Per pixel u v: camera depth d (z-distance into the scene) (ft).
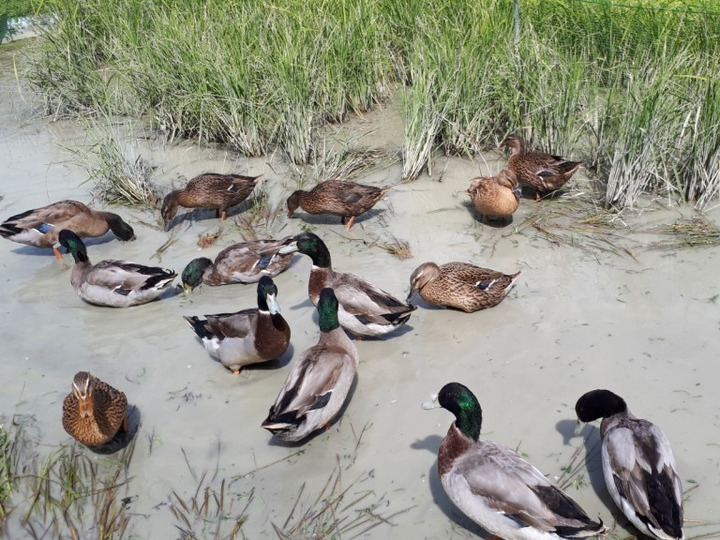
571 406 6.06
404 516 5.23
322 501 5.40
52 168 11.76
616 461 4.88
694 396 6.03
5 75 16.42
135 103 13.58
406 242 8.93
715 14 11.94
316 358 5.90
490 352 6.82
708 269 7.81
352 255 8.75
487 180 8.93
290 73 11.24
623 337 6.84
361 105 12.91
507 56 11.01
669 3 12.73
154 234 9.68
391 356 6.92
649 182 9.53
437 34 11.76
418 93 10.50
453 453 4.98
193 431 6.18
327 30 12.61
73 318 7.97
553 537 4.54
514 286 7.84
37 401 6.64
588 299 7.48
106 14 15.12
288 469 5.72
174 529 5.24
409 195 10.13
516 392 6.27
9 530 5.34
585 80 10.51
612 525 5.00
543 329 7.07
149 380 6.84
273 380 6.75
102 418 5.78
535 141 10.74
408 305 6.95
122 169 10.56
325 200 9.25
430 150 10.68
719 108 9.05
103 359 7.20
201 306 8.05
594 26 12.70
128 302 8.02
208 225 9.86
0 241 9.80
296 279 8.43
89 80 14.05
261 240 8.52
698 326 6.91
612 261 8.13
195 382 6.79
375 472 5.63
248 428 6.18
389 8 13.61
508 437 5.80
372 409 6.27
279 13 12.88
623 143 9.07
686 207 9.14
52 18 15.93
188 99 12.00
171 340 7.45
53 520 5.36
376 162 11.09
